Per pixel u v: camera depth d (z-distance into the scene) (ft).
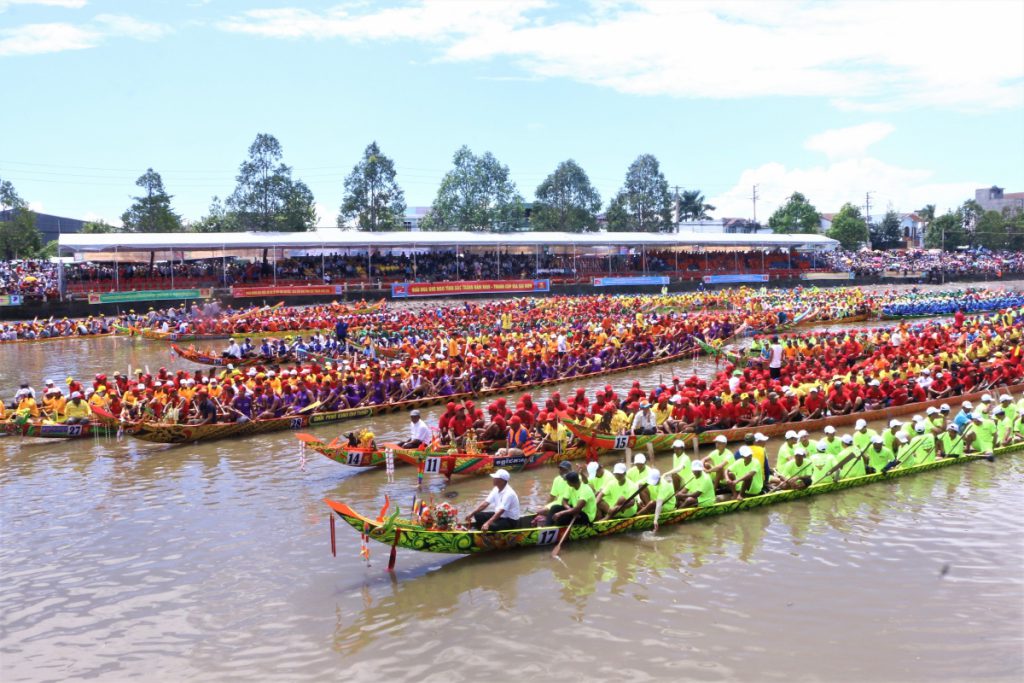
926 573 50.24
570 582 49.57
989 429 75.31
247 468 77.10
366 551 50.83
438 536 50.67
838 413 88.43
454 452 71.87
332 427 95.14
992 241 492.13
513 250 318.65
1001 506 62.03
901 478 69.51
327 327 190.90
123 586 50.90
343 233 266.77
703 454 79.15
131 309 214.48
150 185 309.63
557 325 182.60
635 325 160.86
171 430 84.28
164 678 40.42
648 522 57.77
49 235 421.18
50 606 48.42
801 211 469.98
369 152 322.75
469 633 43.68
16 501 68.03
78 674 41.06
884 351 123.03
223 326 187.42
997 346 130.72
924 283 338.75
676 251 339.77
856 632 43.21
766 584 48.91
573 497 55.01
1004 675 39.09
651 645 42.06
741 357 134.72
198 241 236.02
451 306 232.94
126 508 65.72
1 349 174.19
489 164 340.80
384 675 39.93
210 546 57.06
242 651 42.65
